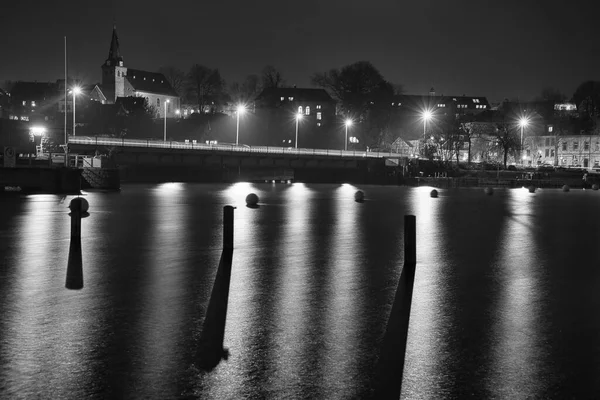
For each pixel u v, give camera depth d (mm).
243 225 44406
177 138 173000
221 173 117562
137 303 19828
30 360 14109
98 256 29500
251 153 103688
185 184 101500
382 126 165125
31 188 65625
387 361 14391
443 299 21109
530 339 16391
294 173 123938
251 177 125000
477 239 38875
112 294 21172
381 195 85500
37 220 44125
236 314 18500
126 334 16234
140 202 62406
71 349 14914
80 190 69188
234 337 16047
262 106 190625
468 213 59250
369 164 117062
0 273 25047
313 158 110688
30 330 16562
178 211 53812
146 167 107625
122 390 12422
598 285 23953
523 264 29062
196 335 16188
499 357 14844
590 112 179375
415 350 15258
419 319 18297
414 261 27531
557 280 24984
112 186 76062
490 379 13398
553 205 71938
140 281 23516
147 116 185000
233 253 30875
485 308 19875
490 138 163250
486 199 81812
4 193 64250
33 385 12648
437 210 62188
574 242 37906
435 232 42406
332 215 53562
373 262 28625
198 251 31406
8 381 12836
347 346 15453
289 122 184500
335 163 114438
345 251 32156
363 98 164000
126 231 39406
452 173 123312
